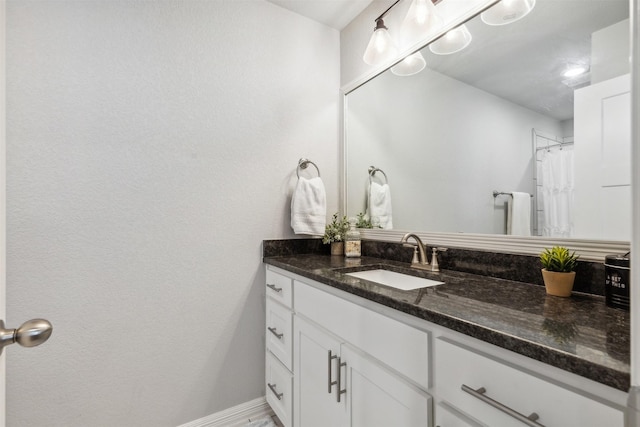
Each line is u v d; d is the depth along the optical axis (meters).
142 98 1.37
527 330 0.62
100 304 1.28
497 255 1.15
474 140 1.25
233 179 1.59
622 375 0.46
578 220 0.95
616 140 0.88
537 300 0.85
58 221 1.20
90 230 1.26
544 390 0.56
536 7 1.07
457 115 1.31
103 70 1.29
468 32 1.27
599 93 0.92
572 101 0.97
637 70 0.37
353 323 1.01
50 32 1.20
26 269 1.15
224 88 1.58
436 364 0.75
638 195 0.37
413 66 1.51
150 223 1.38
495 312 0.74
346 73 1.92
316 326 1.21
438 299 0.85
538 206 1.05
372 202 1.75
